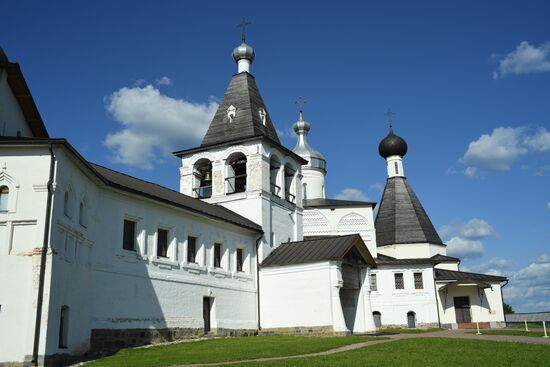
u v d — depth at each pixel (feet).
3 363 58.85
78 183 72.33
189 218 103.24
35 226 62.34
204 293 103.86
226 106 140.36
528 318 204.64
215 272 108.58
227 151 132.36
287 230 135.95
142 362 62.34
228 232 115.24
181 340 94.53
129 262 86.69
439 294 176.86
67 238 68.54
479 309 174.50
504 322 175.11
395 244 190.49
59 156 65.00
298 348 74.84
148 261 91.04
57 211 64.39
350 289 123.24
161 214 95.76
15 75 77.56
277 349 73.97
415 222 193.26
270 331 116.26
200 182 137.90
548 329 134.00
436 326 169.58
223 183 131.44
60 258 65.57
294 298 115.14
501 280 178.81
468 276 180.04
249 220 125.59
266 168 130.41
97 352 76.69
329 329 108.88
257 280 121.29
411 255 188.65
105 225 82.38
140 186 96.32
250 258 121.08
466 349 72.95
